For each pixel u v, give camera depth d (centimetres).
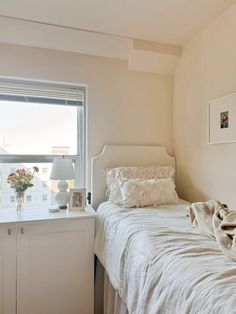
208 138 214
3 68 221
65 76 239
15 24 212
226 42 194
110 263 163
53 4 189
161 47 250
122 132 256
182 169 255
